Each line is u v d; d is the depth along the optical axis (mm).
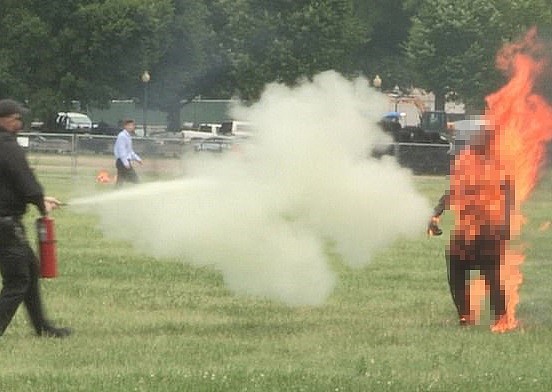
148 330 22609
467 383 17812
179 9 131875
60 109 118312
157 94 135375
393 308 25844
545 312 24531
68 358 19531
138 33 120188
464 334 22438
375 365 19109
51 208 22109
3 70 116000
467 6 122688
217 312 24906
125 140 58844
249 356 19891
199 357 19719
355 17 143750
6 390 17000
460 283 23594
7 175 20938
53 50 117688
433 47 124062
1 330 21188
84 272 30719
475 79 122125
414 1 157750
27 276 21312
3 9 117438
